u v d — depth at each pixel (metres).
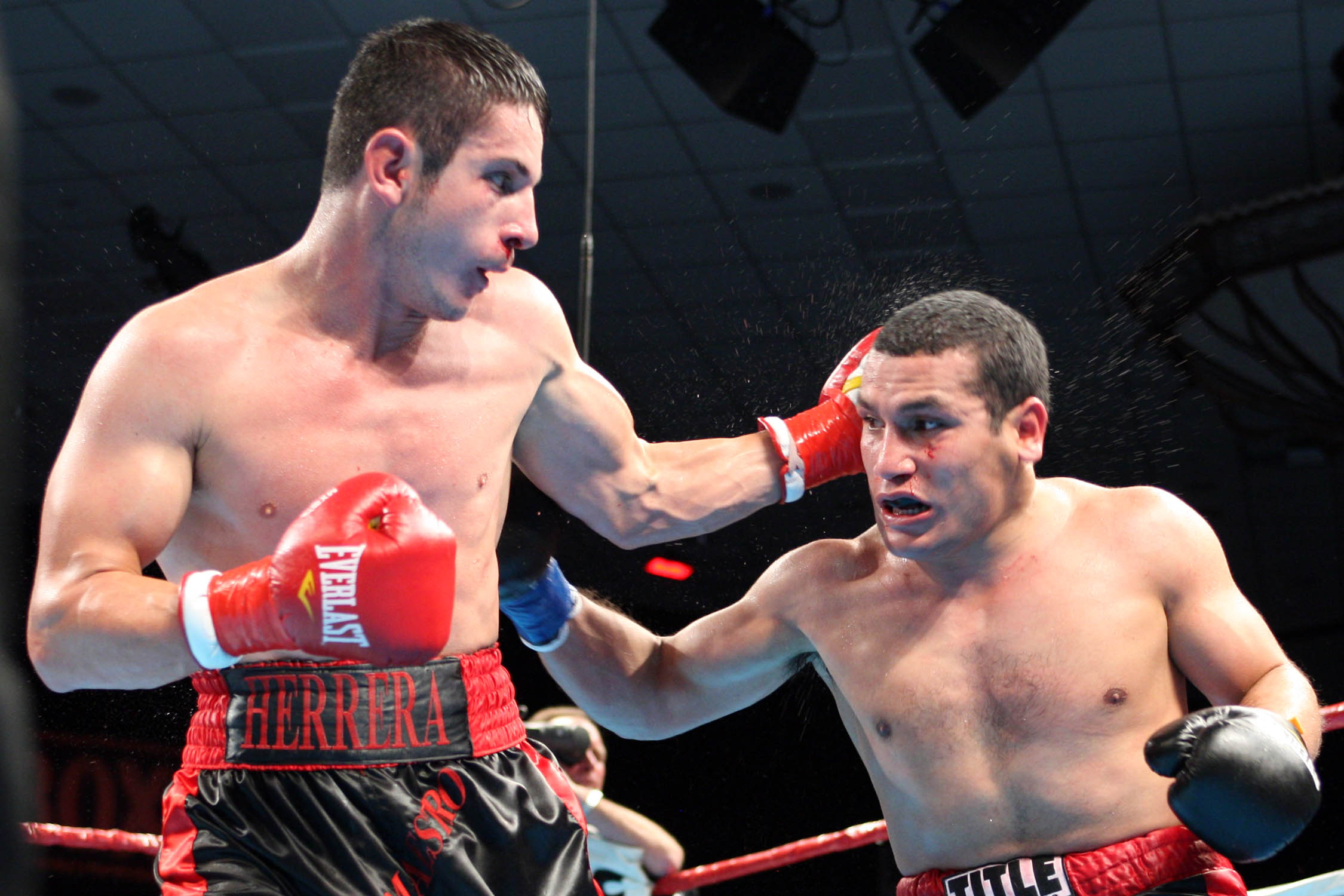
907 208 7.19
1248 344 7.12
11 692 0.85
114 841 3.32
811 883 7.25
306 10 6.35
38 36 6.37
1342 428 7.06
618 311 7.65
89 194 6.99
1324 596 7.53
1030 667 2.16
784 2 6.41
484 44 1.95
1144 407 7.36
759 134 6.95
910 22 6.41
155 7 6.29
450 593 1.73
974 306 2.18
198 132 6.81
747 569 7.89
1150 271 7.19
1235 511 7.48
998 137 6.86
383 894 1.83
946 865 2.22
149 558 1.80
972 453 2.09
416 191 1.88
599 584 7.93
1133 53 6.48
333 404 1.91
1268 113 6.66
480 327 2.11
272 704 1.88
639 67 6.73
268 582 1.68
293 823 1.83
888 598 2.29
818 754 7.44
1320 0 6.12
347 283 1.93
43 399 7.16
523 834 1.98
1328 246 6.83
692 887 4.12
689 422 7.78
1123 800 2.12
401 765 1.90
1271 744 1.87
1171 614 2.20
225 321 1.88
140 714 5.89
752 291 7.52
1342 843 6.11
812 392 7.61
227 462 1.86
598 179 7.22
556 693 7.43
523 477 2.48
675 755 7.52
